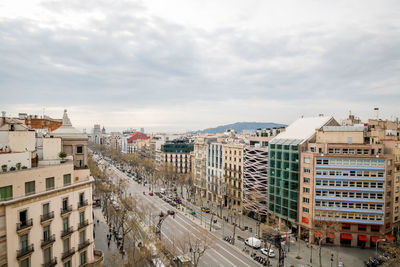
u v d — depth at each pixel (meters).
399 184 66.38
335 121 80.06
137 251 59.97
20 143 41.22
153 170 160.38
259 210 84.19
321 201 66.81
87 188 42.31
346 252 62.41
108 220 80.75
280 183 75.94
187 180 132.12
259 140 98.25
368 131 74.94
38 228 34.25
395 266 52.34
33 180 33.84
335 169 66.00
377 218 63.50
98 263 43.28
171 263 54.31
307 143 72.50
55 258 36.25
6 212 30.38
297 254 61.47
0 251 29.94
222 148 103.62
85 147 51.62
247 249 64.38
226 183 99.31
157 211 93.44
